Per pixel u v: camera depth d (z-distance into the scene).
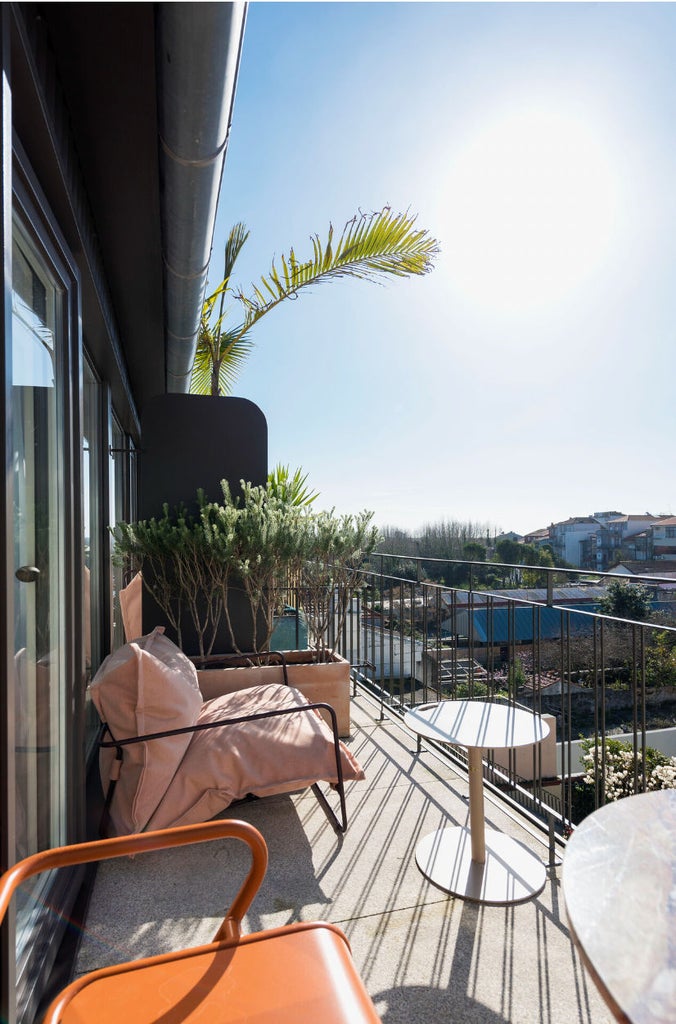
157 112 2.07
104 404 4.07
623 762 4.70
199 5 1.50
